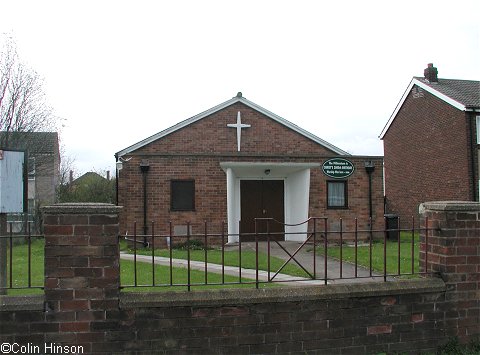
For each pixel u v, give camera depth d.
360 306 4.71
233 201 15.09
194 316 4.35
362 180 15.80
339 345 4.64
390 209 25.62
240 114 17.47
